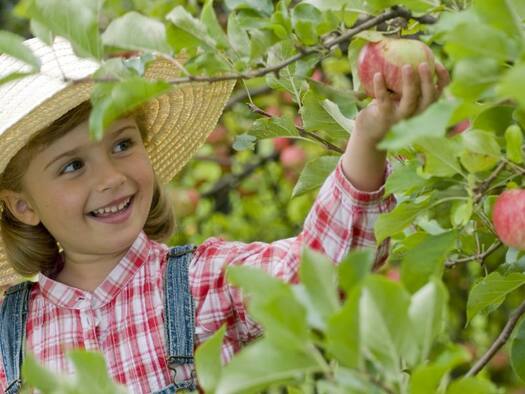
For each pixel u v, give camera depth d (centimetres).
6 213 232
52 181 205
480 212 159
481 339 408
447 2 150
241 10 152
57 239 216
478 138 132
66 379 110
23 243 231
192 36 141
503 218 135
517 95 92
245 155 462
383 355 101
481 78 107
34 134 199
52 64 198
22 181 209
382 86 150
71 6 133
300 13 149
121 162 206
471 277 372
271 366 100
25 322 223
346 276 105
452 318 390
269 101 417
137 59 138
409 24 169
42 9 133
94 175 204
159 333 211
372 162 166
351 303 96
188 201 427
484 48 107
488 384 116
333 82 377
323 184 178
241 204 468
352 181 170
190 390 207
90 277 219
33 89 195
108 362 213
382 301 100
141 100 126
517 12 124
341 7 154
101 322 216
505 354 389
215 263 211
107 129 202
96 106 127
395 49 150
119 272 216
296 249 186
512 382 391
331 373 103
